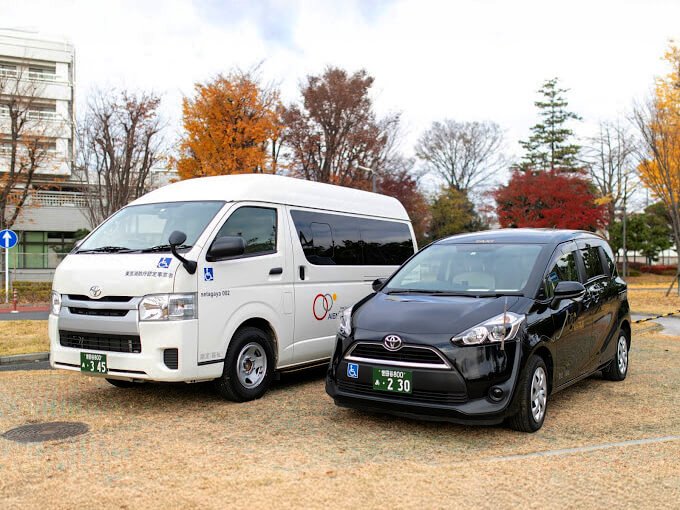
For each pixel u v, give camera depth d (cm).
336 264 786
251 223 671
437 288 607
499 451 476
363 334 534
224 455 464
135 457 460
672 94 2070
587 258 696
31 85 2912
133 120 2253
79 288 613
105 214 2289
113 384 716
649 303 2075
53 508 366
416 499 378
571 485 401
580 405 626
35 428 543
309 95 2570
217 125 2161
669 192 2123
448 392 493
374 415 584
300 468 434
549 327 551
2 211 2736
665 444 489
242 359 643
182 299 580
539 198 2823
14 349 973
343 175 2661
